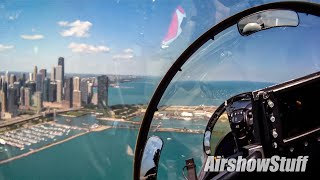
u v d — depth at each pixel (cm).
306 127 55
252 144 59
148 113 70
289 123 55
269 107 54
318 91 55
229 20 66
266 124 55
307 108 55
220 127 76
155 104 69
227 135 73
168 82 69
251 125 63
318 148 56
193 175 67
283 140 54
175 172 81
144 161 69
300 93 55
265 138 55
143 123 70
